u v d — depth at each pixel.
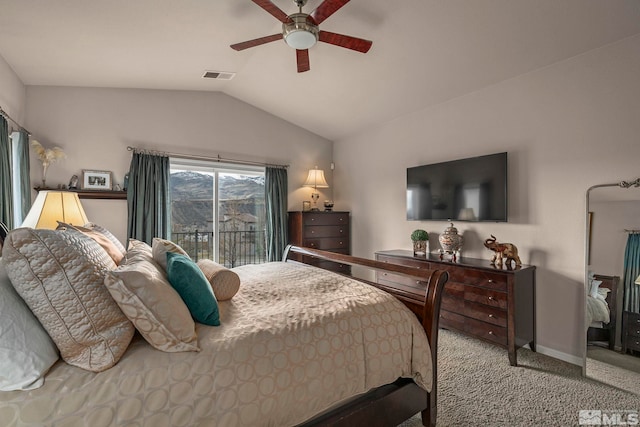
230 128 4.39
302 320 1.48
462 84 3.21
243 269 2.59
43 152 3.08
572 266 2.60
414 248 3.69
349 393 1.42
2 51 2.52
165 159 3.84
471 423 1.82
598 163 2.45
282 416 1.22
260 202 4.73
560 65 2.67
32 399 0.95
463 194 3.32
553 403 2.02
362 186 4.81
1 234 1.80
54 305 1.07
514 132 2.97
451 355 2.71
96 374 1.06
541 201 2.79
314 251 2.70
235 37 2.75
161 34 2.53
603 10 2.08
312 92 3.93
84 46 2.57
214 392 1.12
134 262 1.44
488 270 2.73
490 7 2.20
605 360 2.32
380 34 2.66
